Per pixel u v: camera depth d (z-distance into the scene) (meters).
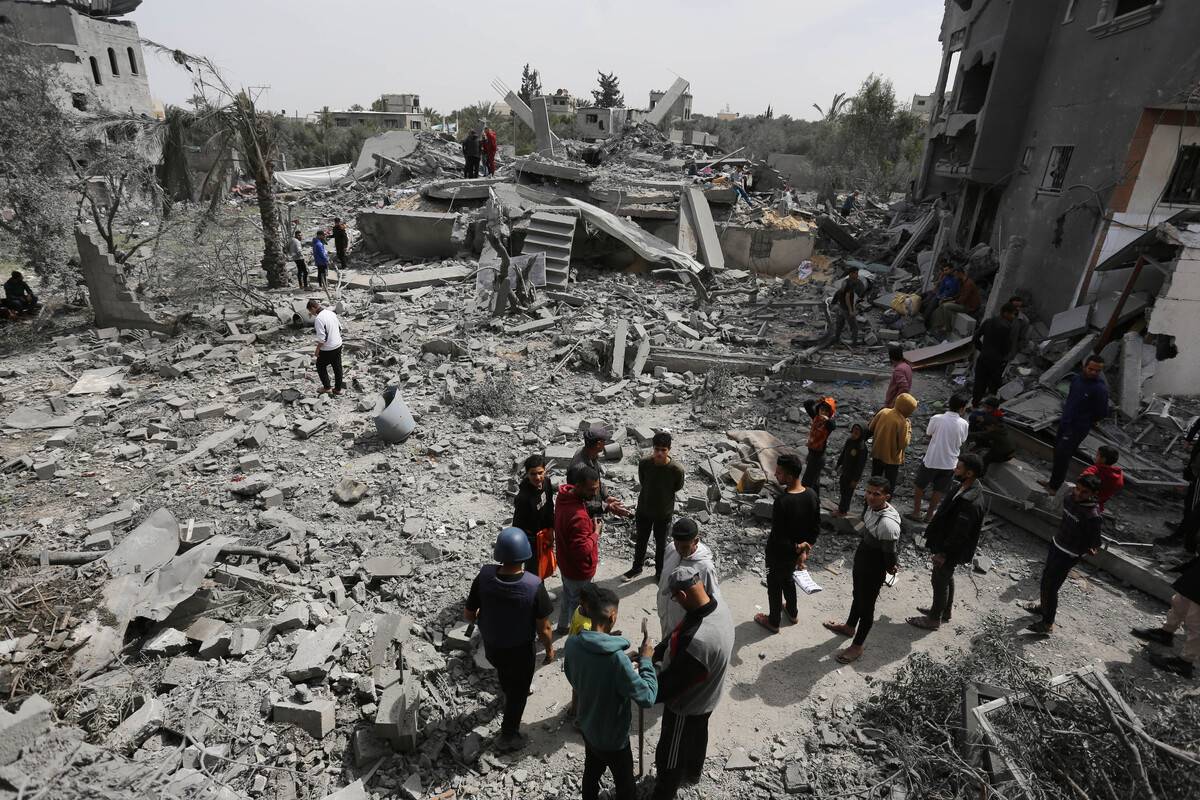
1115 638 6.18
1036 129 14.96
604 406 11.04
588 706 3.81
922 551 7.48
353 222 26.09
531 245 17.97
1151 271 10.74
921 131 44.22
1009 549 7.59
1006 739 4.35
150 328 14.15
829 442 9.88
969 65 18.36
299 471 8.78
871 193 37.06
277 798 4.32
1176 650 6.02
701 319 15.31
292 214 22.95
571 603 5.74
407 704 4.82
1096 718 4.40
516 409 10.62
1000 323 9.97
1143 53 11.10
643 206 20.16
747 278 19.47
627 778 4.07
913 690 5.09
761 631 6.20
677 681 3.83
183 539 6.97
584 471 5.25
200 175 21.23
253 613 5.99
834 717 5.19
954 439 7.46
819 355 13.52
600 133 53.22
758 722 5.16
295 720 4.81
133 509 7.80
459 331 14.18
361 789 4.30
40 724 3.82
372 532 7.42
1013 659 5.21
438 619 6.07
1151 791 3.79
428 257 20.69
